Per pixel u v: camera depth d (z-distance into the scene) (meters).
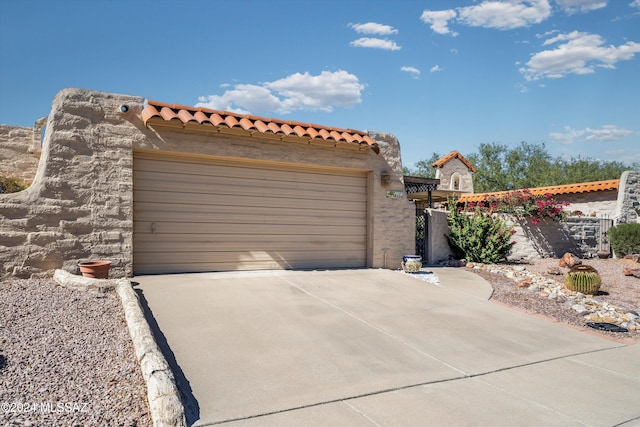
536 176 42.16
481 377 5.20
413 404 4.36
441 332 6.66
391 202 11.50
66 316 5.50
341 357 5.40
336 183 10.98
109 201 7.94
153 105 8.45
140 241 8.51
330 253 10.80
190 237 9.00
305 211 10.47
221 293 7.51
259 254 9.79
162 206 8.74
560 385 5.11
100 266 7.27
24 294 6.15
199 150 8.85
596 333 7.50
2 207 7.07
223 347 5.33
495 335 6.79
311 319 6.66
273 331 6.00
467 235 13.33
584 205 19.47
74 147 7.73
